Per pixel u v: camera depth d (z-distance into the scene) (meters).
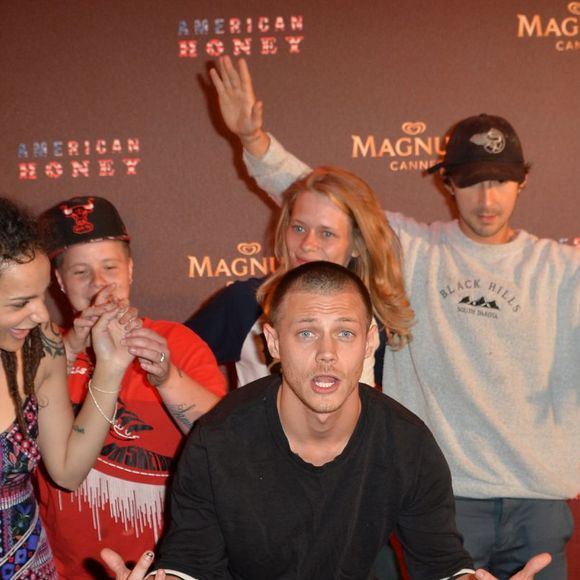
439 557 1.81
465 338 2.55
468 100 3.15
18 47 3.17
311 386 1.67
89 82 3.17
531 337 2.53
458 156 2.64
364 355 1.71
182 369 2.33
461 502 2.53
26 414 1.89
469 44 3.13
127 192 3.20
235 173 3.20
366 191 2.44
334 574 1.82
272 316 1.73
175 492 1.82
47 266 1.74
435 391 2.55
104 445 2.24
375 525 1.81
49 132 3.19
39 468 2.24
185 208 3.20
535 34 3.13
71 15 3.16
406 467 1.78
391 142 3.17
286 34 3.15
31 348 1.91
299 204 2.44
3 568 1.86
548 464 2.51
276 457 1.76
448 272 2.62
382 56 3.14
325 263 1.76
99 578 2.28
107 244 2.40
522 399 2.51
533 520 2.53
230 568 1.88
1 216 1.69
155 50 3.17
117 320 2.07
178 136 3.19
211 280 3.21
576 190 3.16
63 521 2.24
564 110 3.14
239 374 2.58
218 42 3.16
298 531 1.77
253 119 2.64
